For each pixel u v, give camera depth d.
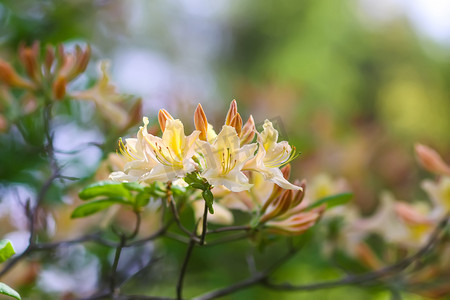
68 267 0.86
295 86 1.35
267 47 2.79
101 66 0.75
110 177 0.57
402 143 1.51
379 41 2.75
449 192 0.76
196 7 2.83
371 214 1.13
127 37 1.27
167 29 2.63
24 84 0.74
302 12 2.74
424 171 1.26
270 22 2.80
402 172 1.17
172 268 0.92
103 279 0.87
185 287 0.93
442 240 0.78
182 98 0.92
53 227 0.82
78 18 0.97
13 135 0.81
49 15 0.93
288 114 1.28
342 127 1.33
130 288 0.89
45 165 0.81
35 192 0.80
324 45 2.65
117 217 0.86
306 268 0.97
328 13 2.70
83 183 0.78
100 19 1.09
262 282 0.72
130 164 0.58
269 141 0.59
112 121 0.75
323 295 0.99
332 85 2.52
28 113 0.77
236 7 2.91
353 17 2.74
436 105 2.64
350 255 0.84
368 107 2.60
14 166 0.80
